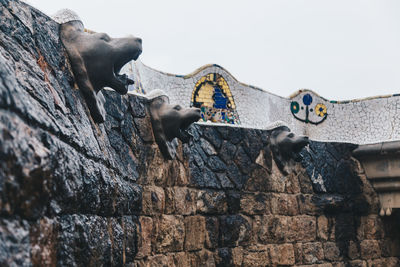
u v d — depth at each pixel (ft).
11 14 9.70
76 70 12.19
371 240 31.07
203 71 25.77
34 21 10.79
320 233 28.09
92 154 11.21
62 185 8.54
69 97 11.14
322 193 28.76
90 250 9.89
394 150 30.45
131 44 12.80
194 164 21.54
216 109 26.03
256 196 24.49
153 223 17.95
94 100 12.50
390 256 32.01
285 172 26.17
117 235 12.67
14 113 7.05
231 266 22.66
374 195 31.76
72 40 12.35
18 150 6.73
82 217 9.82
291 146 25.62
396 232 32.58
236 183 23.62
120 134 15.62
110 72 12.56
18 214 6.73
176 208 19.67
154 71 23.26
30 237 6.98
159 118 18.34
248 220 23.94
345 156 30.86
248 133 24.77
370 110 32.58
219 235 22.44
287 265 25.59
